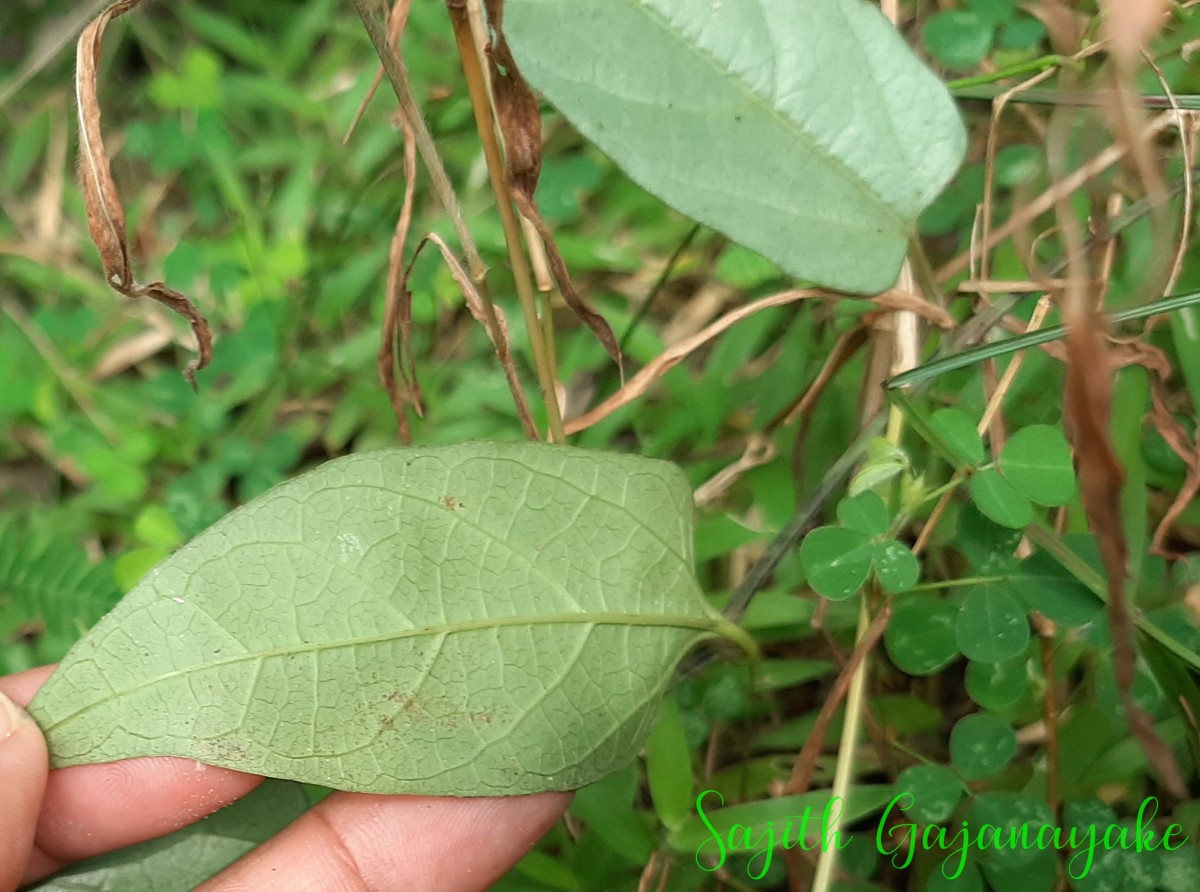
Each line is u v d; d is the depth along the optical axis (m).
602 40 0.12
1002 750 0.15
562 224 0.28
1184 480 0.19
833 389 0.21
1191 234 0.19
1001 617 0.15
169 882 0.15
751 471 0.21
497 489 0.13
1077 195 0.19
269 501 0.13
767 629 0.20
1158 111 0.17
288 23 0.32
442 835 0.15
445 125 0.25
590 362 0.25
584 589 0.13
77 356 0.29
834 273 0.13
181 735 0.12
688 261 0.26
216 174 0.30
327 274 0.28
